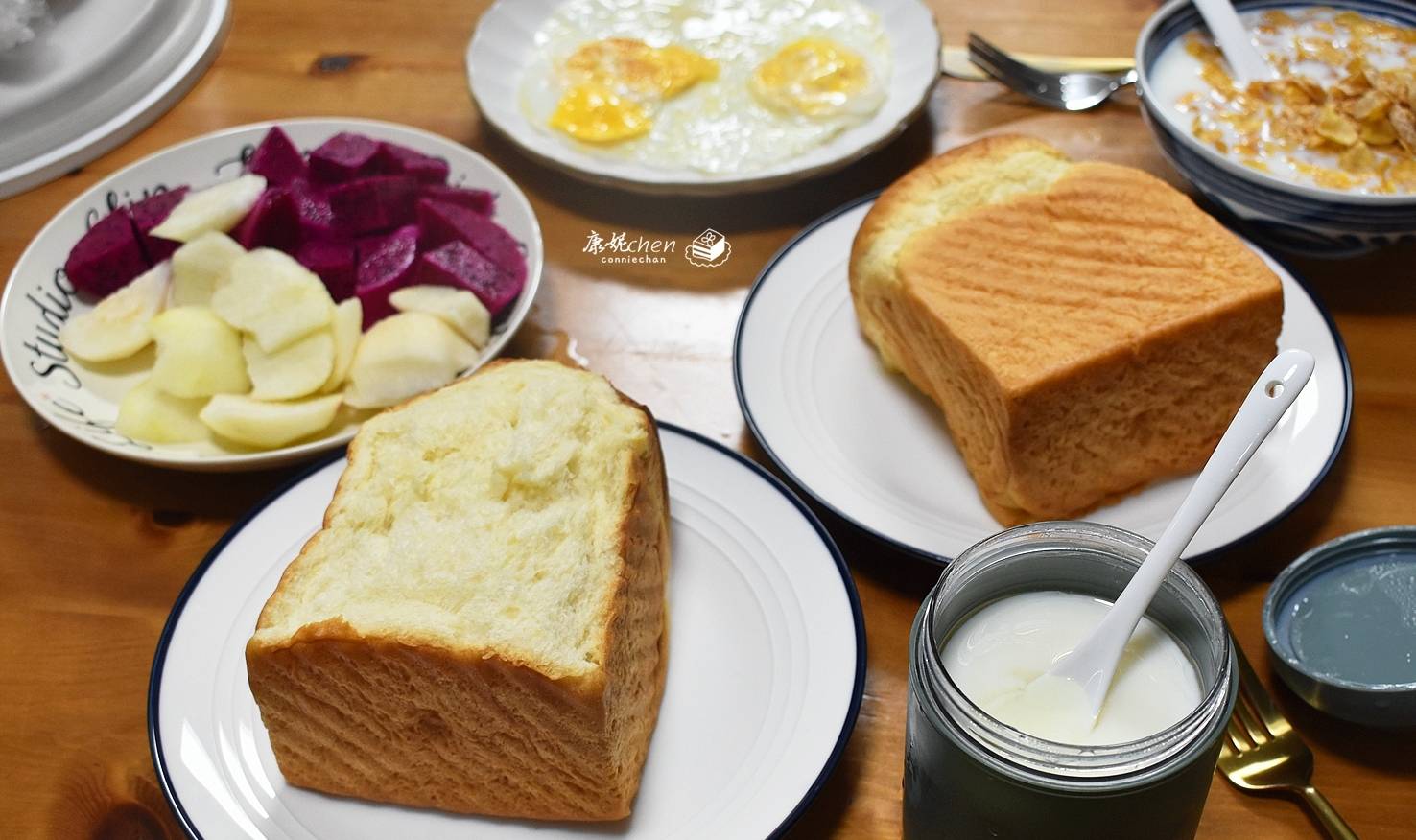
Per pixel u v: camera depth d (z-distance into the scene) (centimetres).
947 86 86
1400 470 69
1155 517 67
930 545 65
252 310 73
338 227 77
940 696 54
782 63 84
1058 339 66
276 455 69
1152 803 53
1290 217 73
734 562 65
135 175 81
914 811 57
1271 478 67
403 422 64
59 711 65
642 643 61
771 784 60
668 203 81
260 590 65
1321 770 61
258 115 88
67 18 89
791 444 69
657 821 60
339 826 60
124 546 70
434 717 59
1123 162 81
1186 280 67
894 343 71
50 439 73
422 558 60
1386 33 81
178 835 62
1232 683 54
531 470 61
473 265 75
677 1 89
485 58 86
